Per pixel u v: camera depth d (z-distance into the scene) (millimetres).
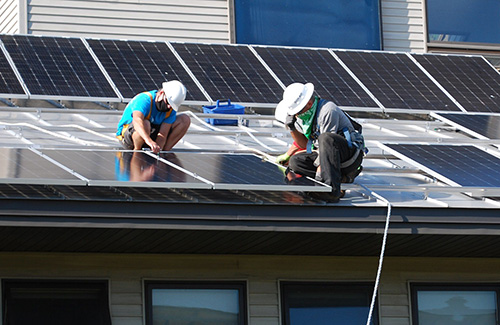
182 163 14344
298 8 28172
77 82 20812
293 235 13828
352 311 15688
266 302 15172
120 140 15961
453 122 20609
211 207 13094
